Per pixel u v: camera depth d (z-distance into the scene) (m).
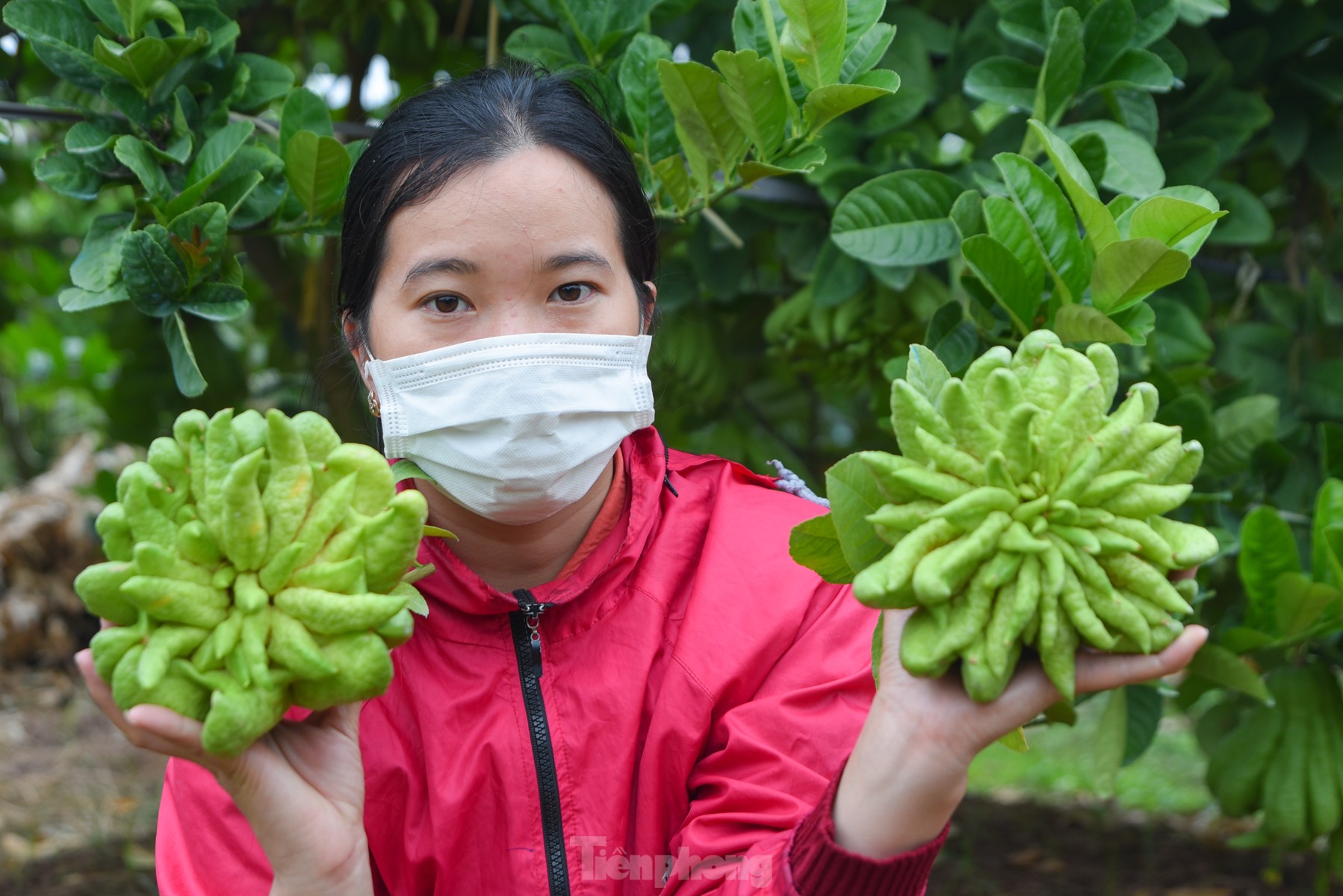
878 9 1.79
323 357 1.82
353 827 1.28
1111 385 1.20
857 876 1.17
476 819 1.48
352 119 3.20
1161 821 4.05
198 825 1.46
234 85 2.01
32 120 1.93
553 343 1.44
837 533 1.27
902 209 2.01
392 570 1.17
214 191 1.89
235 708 1.10
